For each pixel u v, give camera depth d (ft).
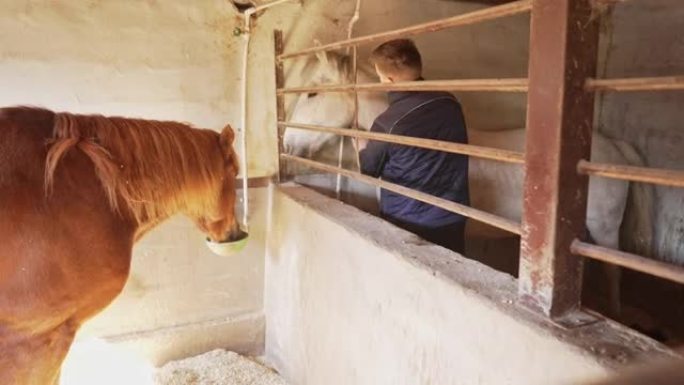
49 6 7.61
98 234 5.63
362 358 6.12
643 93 10.78
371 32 9.54
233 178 7.04
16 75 7.59
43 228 5.21
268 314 9.44
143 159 5.97
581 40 3.52
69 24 7.75
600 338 3.56
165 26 8.26
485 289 4.37
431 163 6.84
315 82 8.87
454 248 7.16
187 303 9.09
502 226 4.26
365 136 6.28
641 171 3.28
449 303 4.57
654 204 10.12
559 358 3.51
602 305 10.07
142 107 8.34
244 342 9.50
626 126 11.16
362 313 6.05
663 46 10.34
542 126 3.72
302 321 7.90
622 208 9.34
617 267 9.70
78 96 7.97
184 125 6.52
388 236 5.93
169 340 8.94
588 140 3.70
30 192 5.16
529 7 3.77
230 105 8.84
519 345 3.84
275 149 9.18
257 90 8.96
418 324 5.01
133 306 8.75
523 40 10.86
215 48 8.60
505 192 9.53
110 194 5.68
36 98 7.74
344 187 9.50
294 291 8.14
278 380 8.57
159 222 6.49
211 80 8.66
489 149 4.38
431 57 10.16
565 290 3.83
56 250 5.31
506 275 4.68
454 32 10.24
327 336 7.06
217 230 7.13
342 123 8.78
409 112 6.73
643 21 10.63
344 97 8.71
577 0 3.46
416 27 5.12
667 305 10.64
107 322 8.65
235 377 8.55
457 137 6.97
